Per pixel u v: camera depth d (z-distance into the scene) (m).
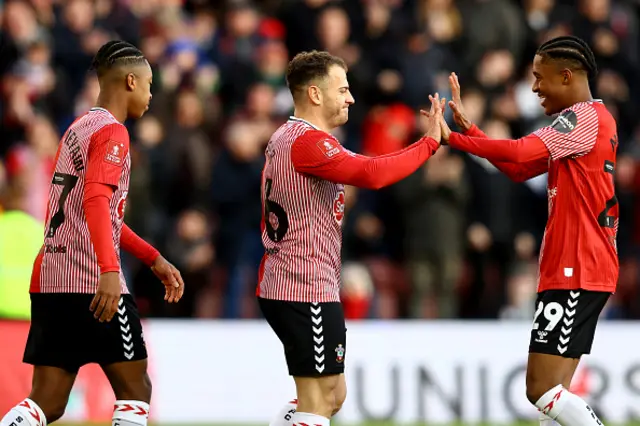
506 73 46.16
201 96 45.19
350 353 37.38
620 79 49.78
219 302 42.44
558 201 22.06
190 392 37.22
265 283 21.50
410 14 48.31
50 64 46.12
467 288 44.12
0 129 43.94
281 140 21.39
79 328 21.12
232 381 37.34
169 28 47.00
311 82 21.52
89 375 36.34
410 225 42.75
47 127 42.25
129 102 21.83
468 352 37.81
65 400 21.72
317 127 21.56
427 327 37.84
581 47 22.22
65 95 45.72
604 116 22.03
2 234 30.81
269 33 47.78
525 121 46.16
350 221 43.50
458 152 43.16
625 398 37.59
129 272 41.69
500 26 48.28
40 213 39.62
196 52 46.62
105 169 20.56
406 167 21.11
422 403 37.53
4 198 31.44
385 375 37.47
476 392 37.72
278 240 21.36
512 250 43.78
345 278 41.81
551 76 22.30
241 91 46.16
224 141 44.47
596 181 21.92
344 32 46.56
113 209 21.16
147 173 41.88
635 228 46.34
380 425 36.72
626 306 45.59
